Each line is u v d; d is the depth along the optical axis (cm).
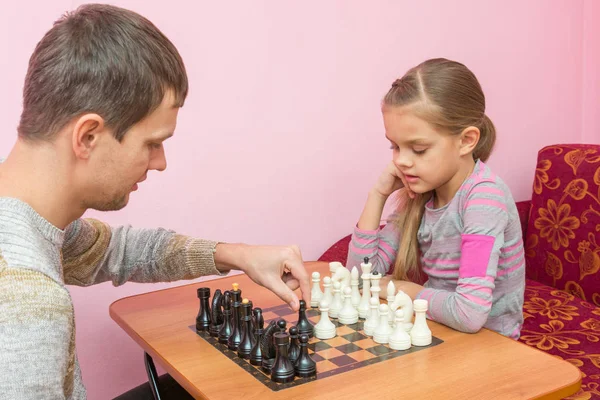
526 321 201
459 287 138
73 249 130
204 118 207
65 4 186
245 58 211
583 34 299
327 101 229
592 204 230
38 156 91
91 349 201
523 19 275
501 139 278
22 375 74
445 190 159
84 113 89
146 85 92
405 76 151
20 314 76
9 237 82
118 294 203
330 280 150
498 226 145
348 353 123
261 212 223
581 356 176
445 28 252
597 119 303
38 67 91
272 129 220
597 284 228
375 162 245
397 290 157
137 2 192
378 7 234
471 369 114
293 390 106
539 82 286
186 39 200
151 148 100
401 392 104
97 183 94
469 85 149
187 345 128
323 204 236
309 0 220
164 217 206
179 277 141
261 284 133
